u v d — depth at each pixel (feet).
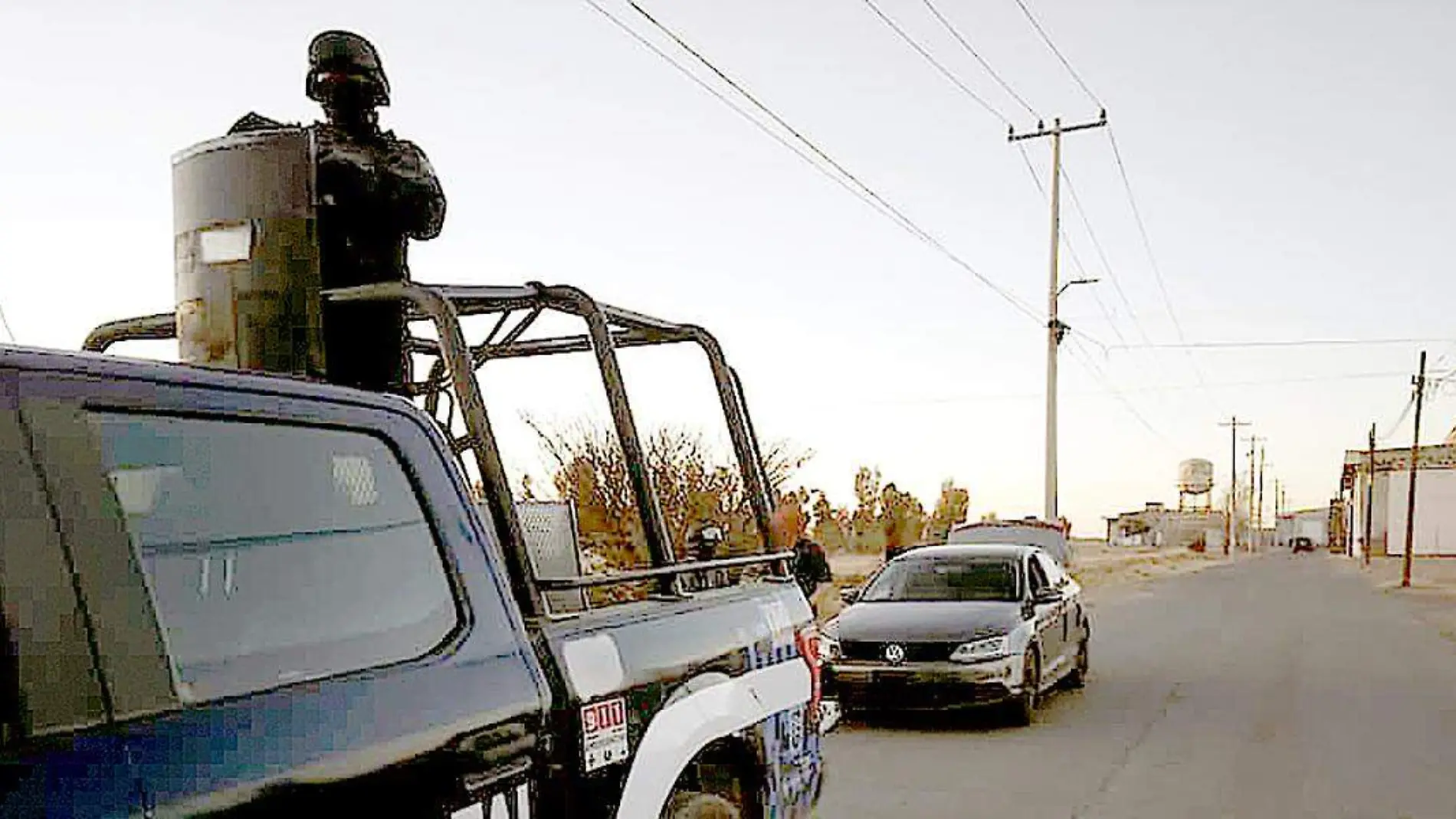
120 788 6.84
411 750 8.68
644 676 11.80
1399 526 276.00
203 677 7.65
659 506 13.29
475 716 9.36
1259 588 139.33
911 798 28.45
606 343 12.97
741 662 13.88
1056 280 114.32
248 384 8.63
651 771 11.59
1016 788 29.53
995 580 41.65
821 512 115.03
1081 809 27.55
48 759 6.63
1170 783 30.19
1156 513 484.33
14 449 7.02
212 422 8.26
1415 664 56.13
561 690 10.50
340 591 8.85
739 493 46.03
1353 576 179.22
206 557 7.99
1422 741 36.06
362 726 8.39
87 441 7.41
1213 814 27.20
